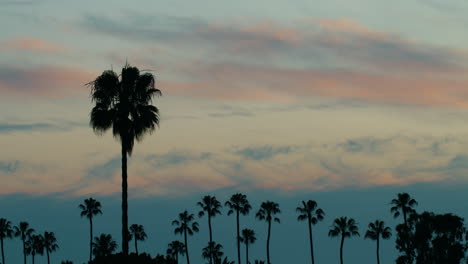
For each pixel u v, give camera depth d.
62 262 102.75
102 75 43.91
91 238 125.38
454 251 86.62
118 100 44.22
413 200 103.00
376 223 117.12
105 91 44.00
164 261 43.50
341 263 114.12
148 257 42.47
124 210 42.28
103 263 41.41
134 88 44.28
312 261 115.94
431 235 89.25
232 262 73.25
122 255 41.69
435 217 89.12
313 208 117.44
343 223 116.44
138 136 44.22
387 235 116.50
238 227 121.50
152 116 44.12
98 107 44.00
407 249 92.81
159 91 44.78
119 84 44.12
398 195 104.31
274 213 118.88
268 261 117.19
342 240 116.06
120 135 43.44
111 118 43.47
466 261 87.31
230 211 121.69
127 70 44.28
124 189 42.66
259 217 119.00
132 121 43.88
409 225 95.00
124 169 43.00
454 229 87.62
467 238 87.94
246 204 121.50
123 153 43.34
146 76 44.47
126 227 42.12
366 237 117.19
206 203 124.81
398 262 92.94
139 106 44.34
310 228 116.62
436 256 88.00
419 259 90.88
